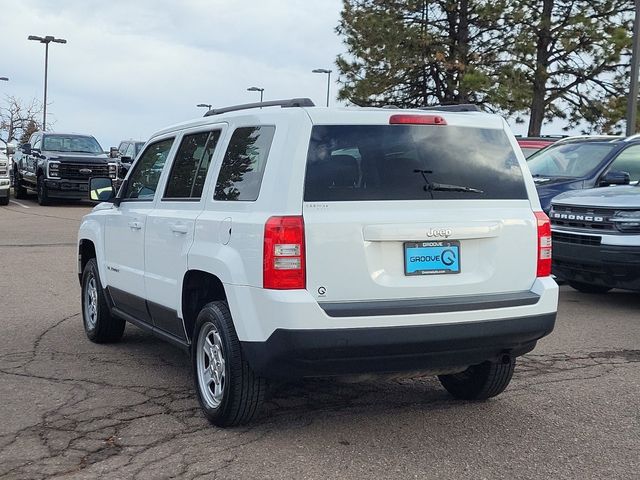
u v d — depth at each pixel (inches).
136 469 161.6
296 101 181.9
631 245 327.0
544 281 188.7
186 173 213.6
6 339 280.4
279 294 163.3
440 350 172.9
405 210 173.3
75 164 941.8
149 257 223.3
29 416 194.7
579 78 1112.8
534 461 170.4
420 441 181.8
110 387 221.1
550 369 247.9
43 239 603.2
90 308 281.9
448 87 1125.1
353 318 163.8
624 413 204.4
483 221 180.5
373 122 177.2
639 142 423.2
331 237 166.1
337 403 211.0
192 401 209.0
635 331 305.6
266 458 168.9
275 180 169.9
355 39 1154.0
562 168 438.3
